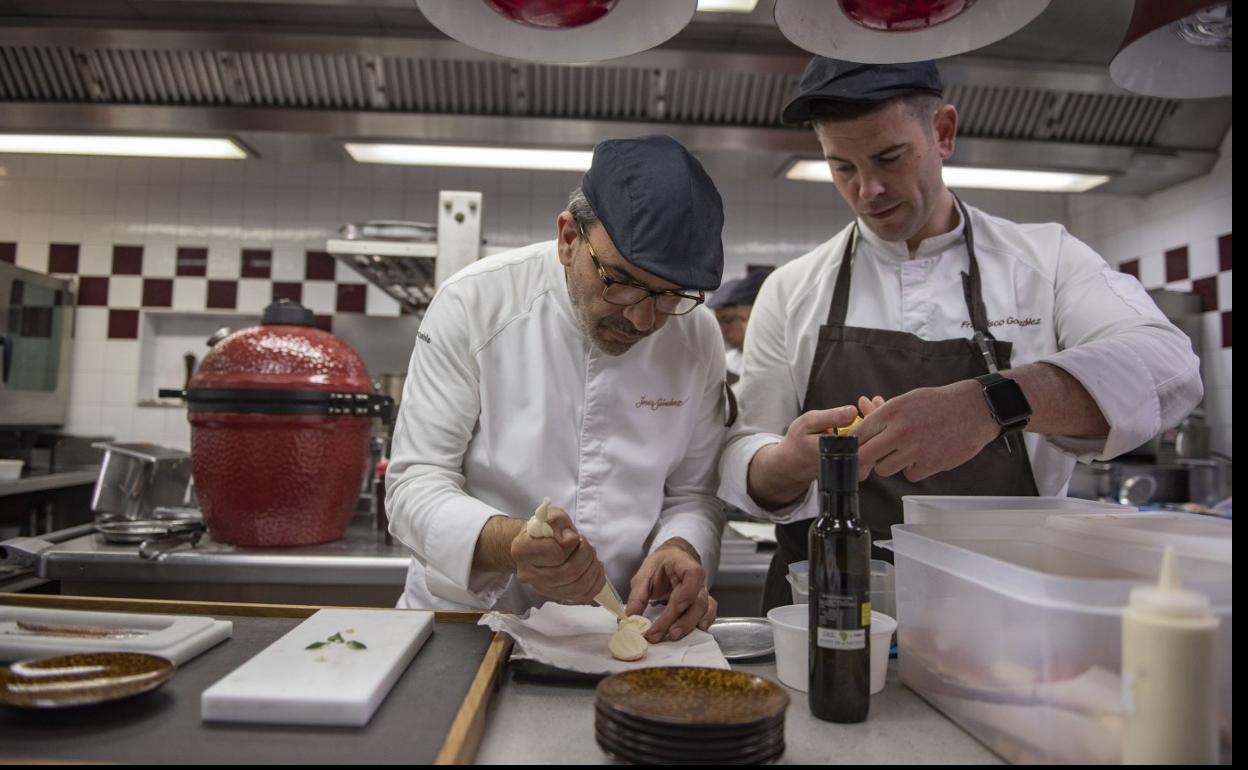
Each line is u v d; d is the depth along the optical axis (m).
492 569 1.17
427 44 2.86
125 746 0.72
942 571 0.90
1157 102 3.28
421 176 4.52
